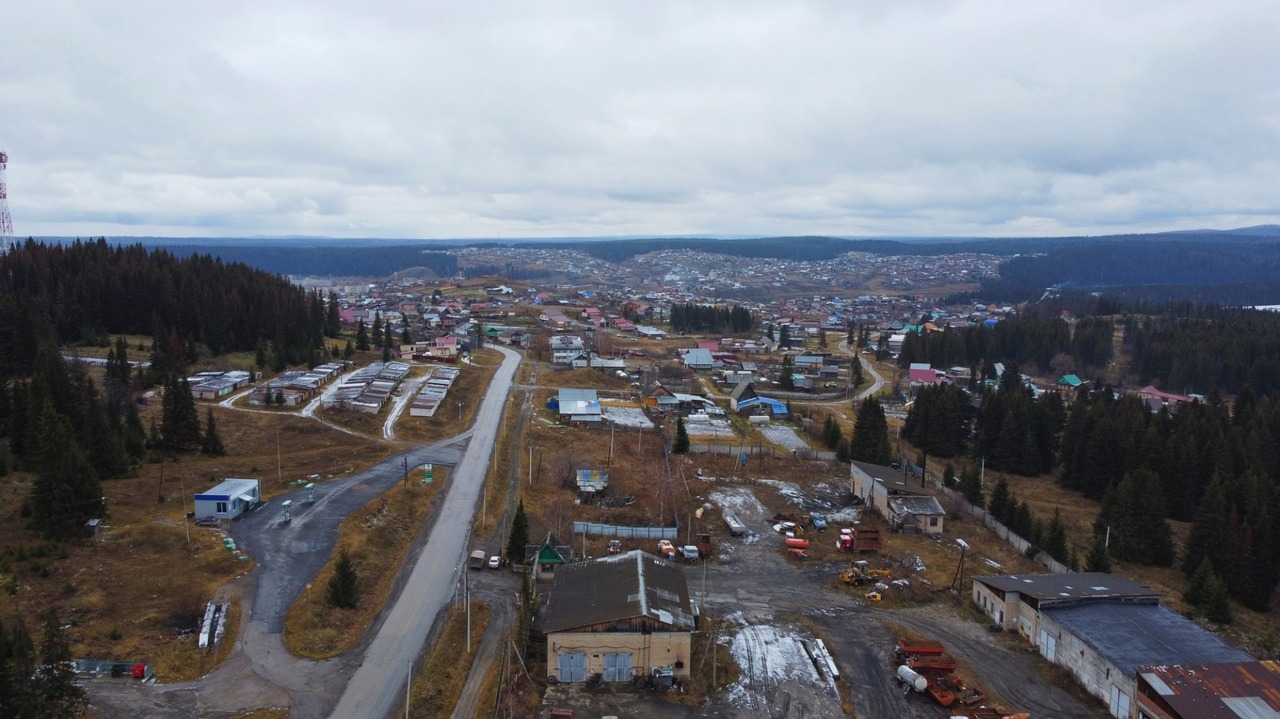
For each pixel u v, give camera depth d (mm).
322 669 42719
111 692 39500
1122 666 42219
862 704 43062
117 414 76688
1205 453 84938
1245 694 39875
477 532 63000
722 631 50594
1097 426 88625
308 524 61469
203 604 48219
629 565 51844
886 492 73000
